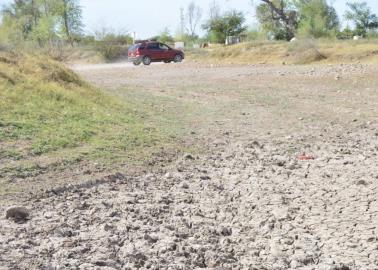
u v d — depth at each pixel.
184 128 13.34
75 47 51.38
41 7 59.19
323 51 36.22
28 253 5.83
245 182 9.09
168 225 6.90
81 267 5.49
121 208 7.60
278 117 15.30
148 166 9.91
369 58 33.34
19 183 8.49
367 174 9.38
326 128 13.88
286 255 6.00
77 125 11.72
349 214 7.34
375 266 5.71
